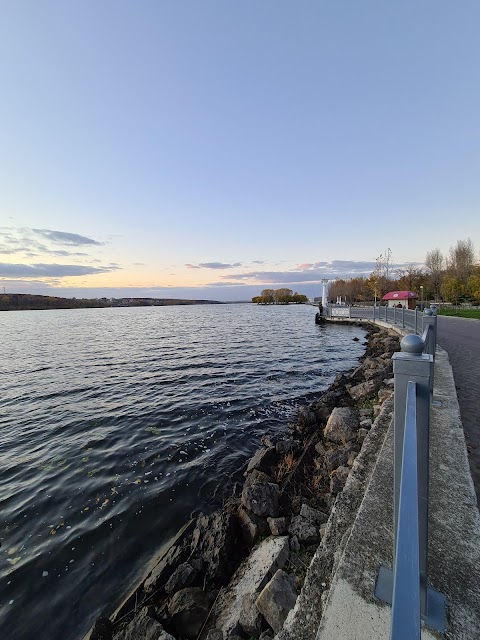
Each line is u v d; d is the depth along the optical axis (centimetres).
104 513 442
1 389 1123
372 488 240
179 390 1066
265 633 228
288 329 3306
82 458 604
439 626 136
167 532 405
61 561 361
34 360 1695
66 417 830
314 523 343
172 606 277
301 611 175
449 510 210
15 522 427
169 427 751
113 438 691
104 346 2233
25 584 332
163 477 532
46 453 627
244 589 278
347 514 241
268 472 514
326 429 614
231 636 234
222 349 1977
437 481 243
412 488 103
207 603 277
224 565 320
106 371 1390
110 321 5453
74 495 486
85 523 423
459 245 5438
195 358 1669
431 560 172
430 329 544
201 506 454
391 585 156
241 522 375
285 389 1070
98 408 897
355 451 488
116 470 557
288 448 577
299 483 455
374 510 214
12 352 1991
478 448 339
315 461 521
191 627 260
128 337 2816
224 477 527
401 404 134
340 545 212
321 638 139
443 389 462
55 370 1433
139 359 1675
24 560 363
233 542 350
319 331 2988
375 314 2686
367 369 1124
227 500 463
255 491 402
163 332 3241
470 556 173
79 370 1423
